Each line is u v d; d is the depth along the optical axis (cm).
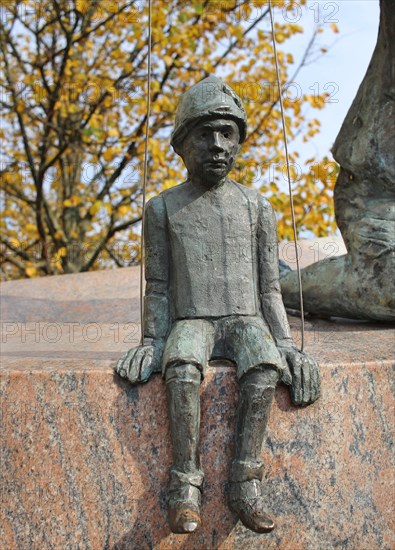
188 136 239
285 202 755
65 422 230
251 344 224
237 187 251
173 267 245
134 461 228
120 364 233
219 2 741
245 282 243
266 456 232
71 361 250
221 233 243
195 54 779
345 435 240
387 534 241
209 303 239
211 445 227
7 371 234
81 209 866
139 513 227
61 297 446
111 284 469
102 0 734
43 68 758
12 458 230
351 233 332
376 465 242
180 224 243
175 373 218
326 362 244
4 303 432
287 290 354
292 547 232
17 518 228
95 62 797
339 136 352
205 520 226
